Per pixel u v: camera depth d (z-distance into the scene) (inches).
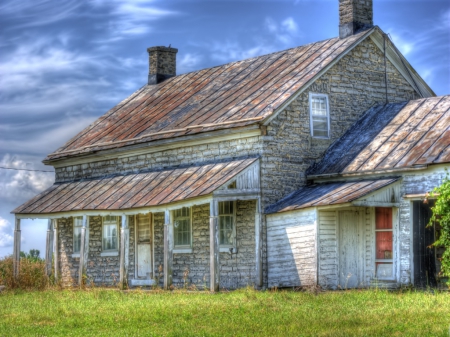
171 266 954.1
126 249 1017.5
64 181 1307.8
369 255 940.6
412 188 906.7
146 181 1088.8
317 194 949.8
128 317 687.1
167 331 604.7
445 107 1009.5
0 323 677.9
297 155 1013.2
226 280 1018.7
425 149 919.0
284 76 1082.7
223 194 928.3
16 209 1194.6
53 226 1294.3
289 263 940.0
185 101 1203.2
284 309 701.9
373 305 713.0
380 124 1046.4
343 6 1123.9
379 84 1120.8
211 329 602.2
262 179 975.0
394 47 1127.0
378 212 938.7
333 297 779.4
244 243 996.6
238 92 1115.3
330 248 917.8
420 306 689.0
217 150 1040.8
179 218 1095.6
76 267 1274.6
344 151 1020.5
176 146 1099.9
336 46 1095.6
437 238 918.4
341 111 1068.5
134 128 1205.7
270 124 988.6
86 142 1264.8
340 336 544.1
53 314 723.4
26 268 1122.7
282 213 951.0
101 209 1047.6
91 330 627.8
